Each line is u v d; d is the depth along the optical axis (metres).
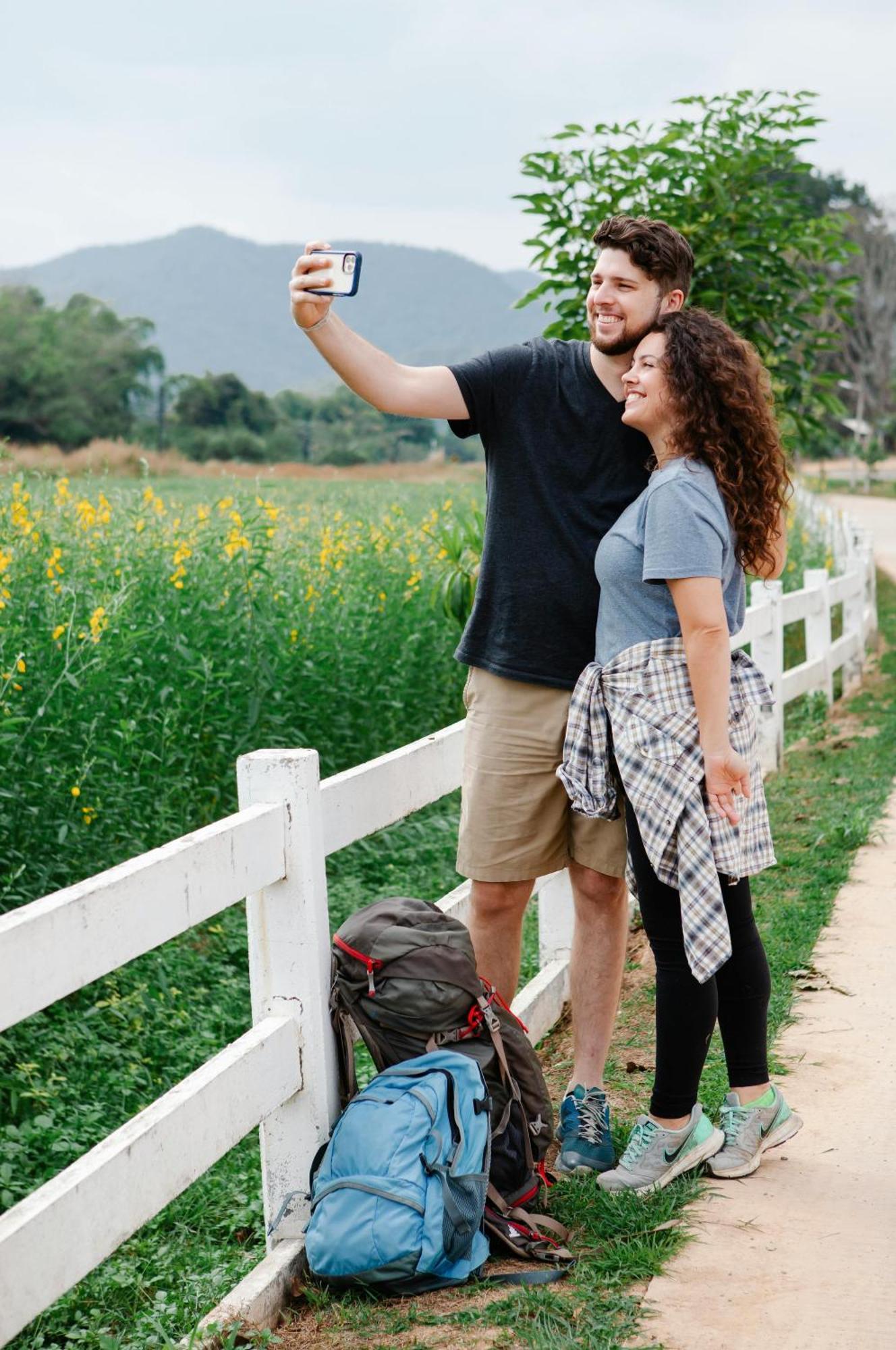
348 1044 2.84
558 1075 3.81
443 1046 2.76
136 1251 3.44
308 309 2.76
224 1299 2.54
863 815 6.47
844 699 10.48
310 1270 2.64
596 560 2.88
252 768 2.67
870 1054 3.77
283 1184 2.78
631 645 2.81
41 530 6.31
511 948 3.25
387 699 7.56
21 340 69.69
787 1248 2.70
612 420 2.94
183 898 2.30
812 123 6.71
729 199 6.75
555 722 3.02
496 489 3.04
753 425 2.75
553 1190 2.97
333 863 6.55
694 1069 2.91
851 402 72.81
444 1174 2.53
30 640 5.05
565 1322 2.42
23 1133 3.95
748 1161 3.03
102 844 5.23
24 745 4.86
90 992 4.84
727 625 2.70
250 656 6.25
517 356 2.99
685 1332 2.40
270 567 7.45
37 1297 1.95
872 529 33.97
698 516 2.68
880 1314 2.46
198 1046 4.68
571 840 3.15
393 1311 2.51
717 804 2.73
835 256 6.97
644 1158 2.96
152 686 5.80
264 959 2.74
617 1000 3.26
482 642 3.10
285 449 77.56
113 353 72.88
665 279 2.88
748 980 3.00
